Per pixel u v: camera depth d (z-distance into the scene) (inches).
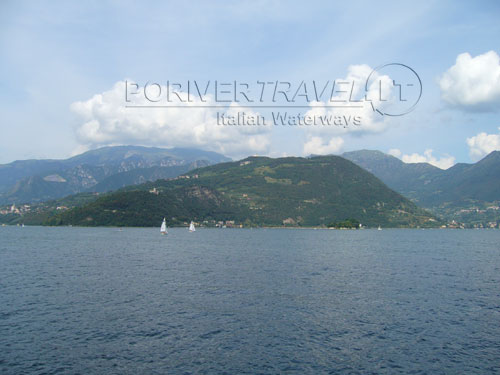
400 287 2393.0
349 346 1368.1
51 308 1792.6
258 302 1948.8
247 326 1567.4
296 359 1256.2
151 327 1536.7
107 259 3779.5
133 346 1339.8
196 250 5039.4
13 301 1918.1
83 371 1145.4
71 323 1572.3
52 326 1531.7
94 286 2315.5
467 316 1738.4
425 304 1948.8
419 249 5743.1
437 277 2824.8
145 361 1222.3
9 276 2664.9
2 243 5999.0
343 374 1154.7
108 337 1421.0
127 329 1509.6
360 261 3848.4
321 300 2009.1
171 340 1401.3
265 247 5723.4
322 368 1192.2
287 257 4173.2
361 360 1253.1
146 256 4136.3
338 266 3408.0
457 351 1331.2
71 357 1241.4
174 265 3358.8
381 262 3782.0
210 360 1238.3
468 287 2433.6
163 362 1216.8
